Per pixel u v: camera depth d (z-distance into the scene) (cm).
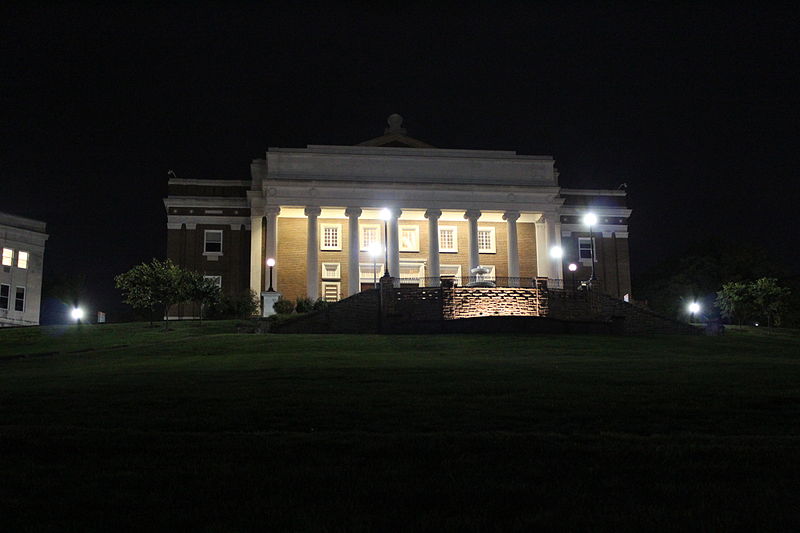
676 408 1565
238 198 7069
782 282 7875
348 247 6550
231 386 1942
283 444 1214
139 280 4731
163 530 839
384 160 6700
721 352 3409
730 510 899
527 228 7044
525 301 4609
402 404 1617
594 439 1253
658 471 1066
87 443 1216
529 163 6856
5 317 7156
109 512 895
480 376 2117
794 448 1190
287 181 6419
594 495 960
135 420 1455
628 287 7350
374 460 1123
